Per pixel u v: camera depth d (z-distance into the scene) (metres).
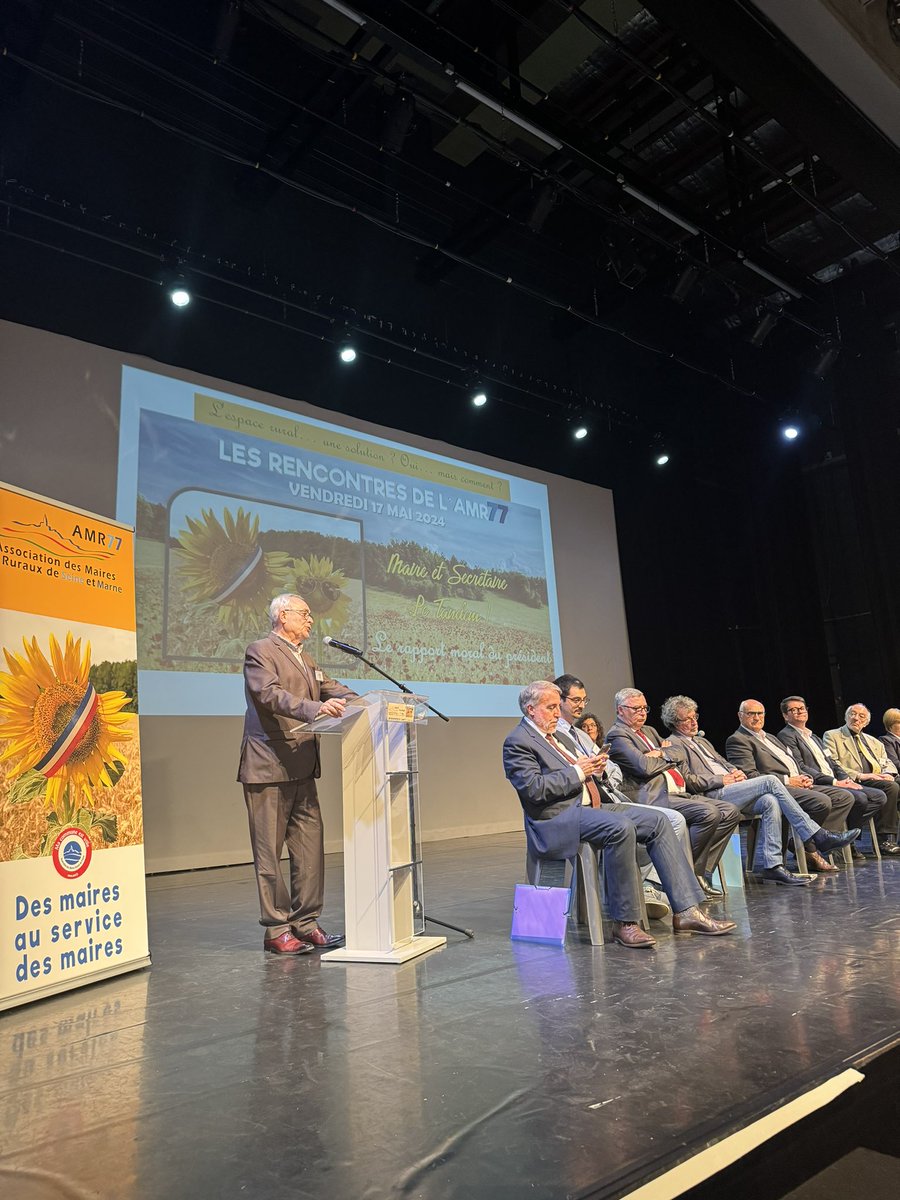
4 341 5.46
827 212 6.72
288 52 6.12
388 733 2.84
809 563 10.20
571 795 2.97
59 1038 1.96
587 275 8.37
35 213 5.20
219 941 3.13
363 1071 1.65
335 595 6.82
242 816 5.97
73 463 5.64
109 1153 1.33
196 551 6.10
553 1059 1.68
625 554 9.28
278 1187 1.20
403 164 7.07
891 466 9.12
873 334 9.02
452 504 7.86
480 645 7.75
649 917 3.28
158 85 5.98
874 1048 1.70
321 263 7.09
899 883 3.72
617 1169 1.22
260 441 6.62
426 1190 1.17
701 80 6.31
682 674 9.43
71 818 2.50
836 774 5.01
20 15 5.12
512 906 3.65
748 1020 1.89
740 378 9.77
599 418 8.73
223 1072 1.68
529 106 5.42
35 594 2.50
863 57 3.99
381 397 7.57
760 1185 1.33
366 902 2.74
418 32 5.09
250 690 2.90
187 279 5.86
